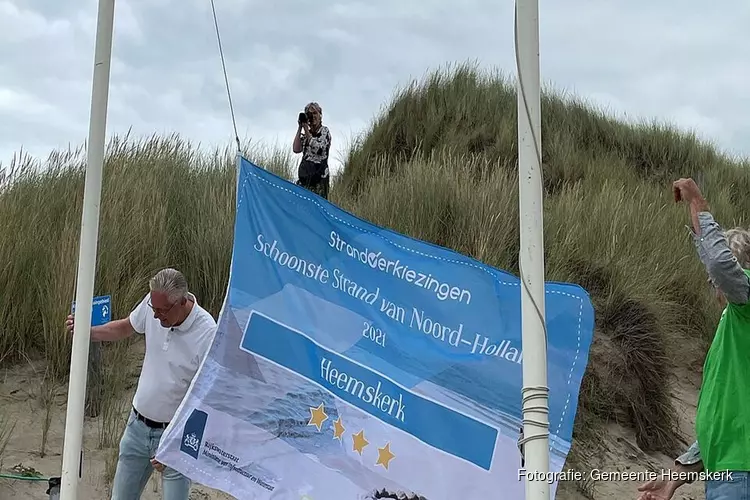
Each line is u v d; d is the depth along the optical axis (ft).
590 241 23.80
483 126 37.70
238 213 12.07
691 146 43.11
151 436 12.64
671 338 21.84
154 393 12.56
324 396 11.47
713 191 37.04
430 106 39.91
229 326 11.66
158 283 11.98
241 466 11.16
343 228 12.17
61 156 24.09
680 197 10.04
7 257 18.11
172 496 12.28
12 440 15.65
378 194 25.41
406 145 37.78
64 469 9.80
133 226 20.33
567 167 34.73
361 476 11.14
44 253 18.99
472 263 11.80
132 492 12.83
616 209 26.17
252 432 11.30
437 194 24.07
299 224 12.14
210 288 20.13
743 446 9.51
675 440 18.94
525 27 7.98
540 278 7.71
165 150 27.09
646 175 40.22
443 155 29.22
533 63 7.95
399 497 10.99
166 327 12.59
